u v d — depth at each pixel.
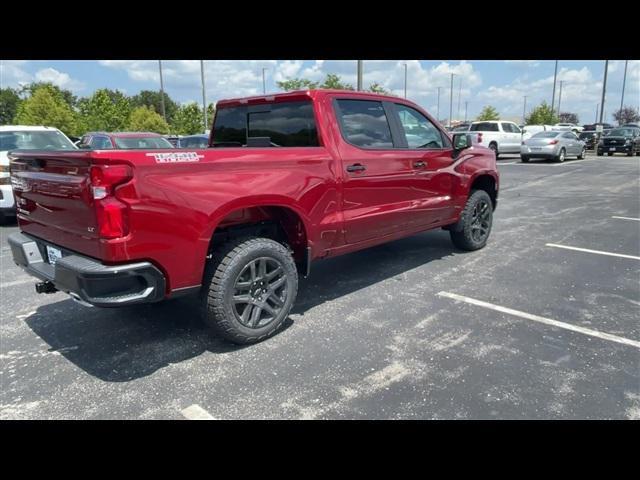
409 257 6.23
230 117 5.05
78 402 3.02
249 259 3.58
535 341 3.72
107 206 2.87
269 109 4.63
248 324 3.67
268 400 2.99
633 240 6.95
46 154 3.26
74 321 4.32
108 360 3.56
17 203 3.99
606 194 11.70
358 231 4.59
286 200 3.81
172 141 18.59
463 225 6.18
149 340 3.89
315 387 3.12
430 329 3.98
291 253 3.97
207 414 2.86
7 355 3.67
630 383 3.10
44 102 38.62
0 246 7.31
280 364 3.44
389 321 4.16
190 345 3.78
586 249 6.47
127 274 2.98
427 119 5.48
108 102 46.25
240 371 3.35
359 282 5.25
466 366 3.35
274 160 3.72
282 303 3.88
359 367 3.37
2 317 4.44
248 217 3.92
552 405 2.88
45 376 3.34
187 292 3.34
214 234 3.80
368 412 2.85
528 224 8.28
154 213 3.05
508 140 24.62
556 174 16.86
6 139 9.01
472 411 2.83
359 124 4.61
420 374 3.25
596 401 2.91
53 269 3.56
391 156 4.82
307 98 4.28
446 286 5.05
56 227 3.41
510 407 2.87
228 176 3.42
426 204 5.39
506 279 5.24
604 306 4.41
